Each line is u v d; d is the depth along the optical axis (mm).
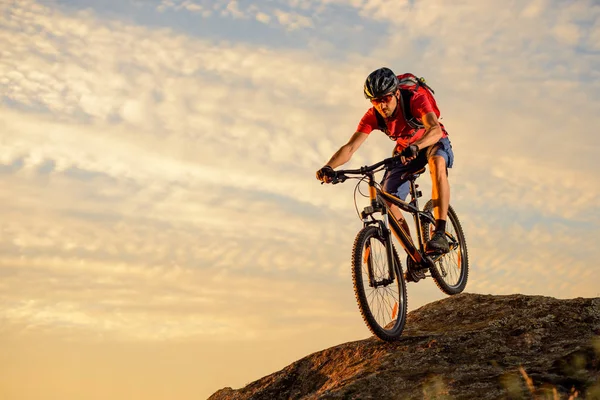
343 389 4309
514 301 5527
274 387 5527
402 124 5820
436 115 5863
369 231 5215
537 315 4977
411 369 4508
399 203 5852
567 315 4855
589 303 4949
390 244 5371
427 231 6273
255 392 5535
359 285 4980
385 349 5129
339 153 5852
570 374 3895
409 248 5727
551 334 4660
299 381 5465
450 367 4402
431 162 5883
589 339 4395
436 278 6359
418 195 6262
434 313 5859
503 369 4219
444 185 5797
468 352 4656
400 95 5762
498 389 3818
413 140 5902
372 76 5668
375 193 5406
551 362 4141
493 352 4578
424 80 5918
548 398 3562
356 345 5492
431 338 5059
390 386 4238
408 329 5621
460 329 5199
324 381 5219
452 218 6957
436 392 3951
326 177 5449
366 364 4918
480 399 3730
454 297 6105
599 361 3963
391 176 6125
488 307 5625
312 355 5703
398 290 5379
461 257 6934
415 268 5836
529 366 4156
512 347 4602
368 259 5180
